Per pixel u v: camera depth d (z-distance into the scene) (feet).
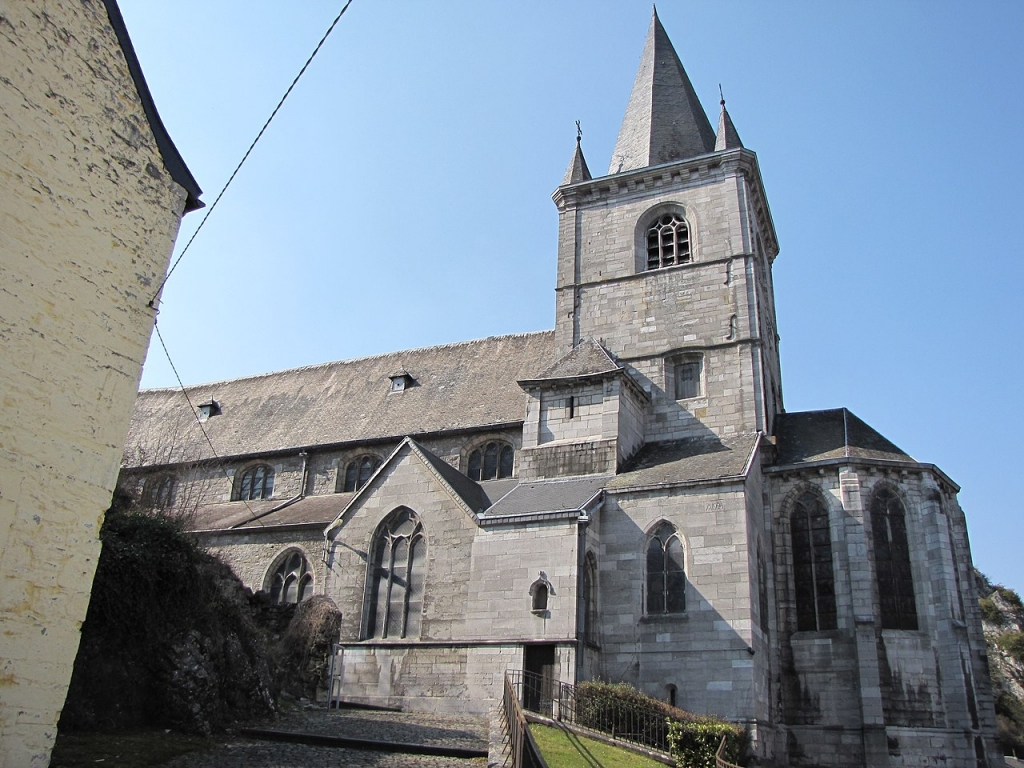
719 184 134.92
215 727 64.08
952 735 97.71
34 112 44.09
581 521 96.94
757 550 104.68
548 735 70.49
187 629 66.54
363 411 149.18
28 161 43.39
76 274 45.19
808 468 111.65
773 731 98.73
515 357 146.10
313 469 143.13
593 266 138.92
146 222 50.24
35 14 44.78
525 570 97.25
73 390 44.01
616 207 141.79
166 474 135.13
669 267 132.57
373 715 85.20
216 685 66.39
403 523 108.27
